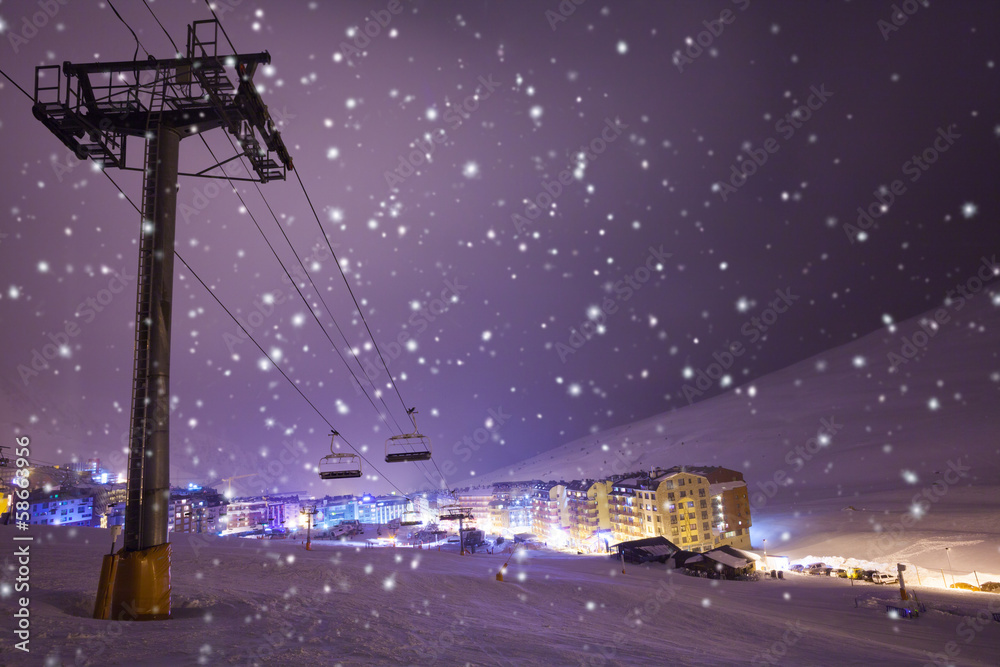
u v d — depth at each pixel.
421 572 17.39
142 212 7.52
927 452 86.19
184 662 4.08
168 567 6.84
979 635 17.52
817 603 23.88
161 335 7.20
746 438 134.62
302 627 6.47
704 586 28.77
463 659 5.46
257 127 8.20
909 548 42.19
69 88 7.48
